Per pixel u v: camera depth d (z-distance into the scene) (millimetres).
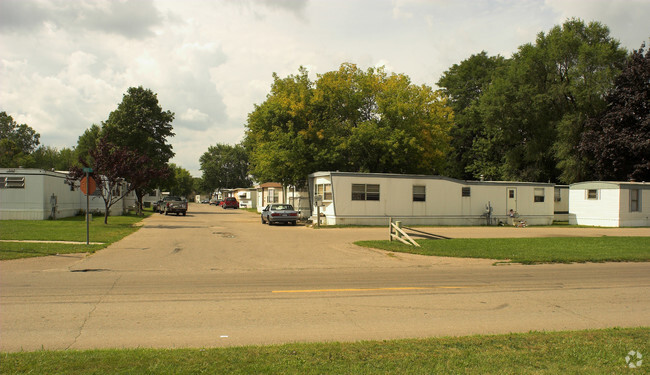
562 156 39844
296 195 40312
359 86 36375
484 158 51500
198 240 19281
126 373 4324
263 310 7410
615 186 30094
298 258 14312
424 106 38250
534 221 32469
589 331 6227
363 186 28656
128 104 49812
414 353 5102
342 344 5461
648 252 15586
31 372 4305
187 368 4484
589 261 14000
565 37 39406
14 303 7613
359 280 10445
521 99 41906
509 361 4859
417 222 29609
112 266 12055
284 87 36375
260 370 4473
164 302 7859
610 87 37344
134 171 27703
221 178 118625
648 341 5676
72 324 6402
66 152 90625
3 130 81562
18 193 27391
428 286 9734
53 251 14203
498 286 9773
